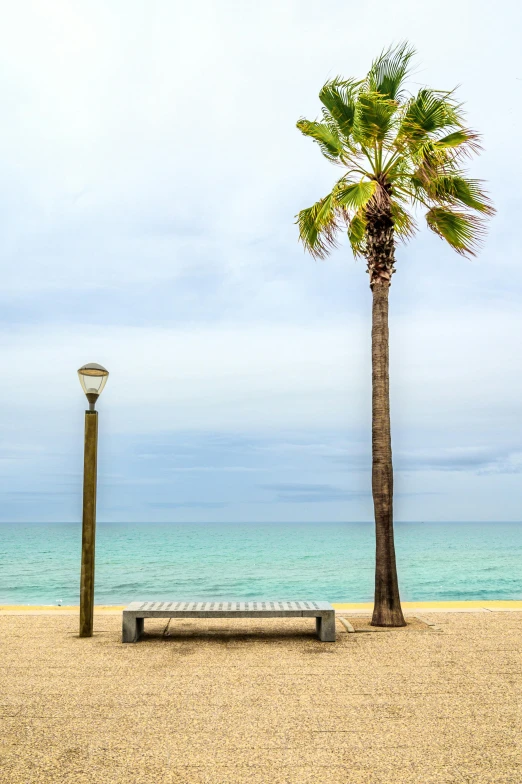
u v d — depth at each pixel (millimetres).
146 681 5930
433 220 10234
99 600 26547
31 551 66562
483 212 9664
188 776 3848
